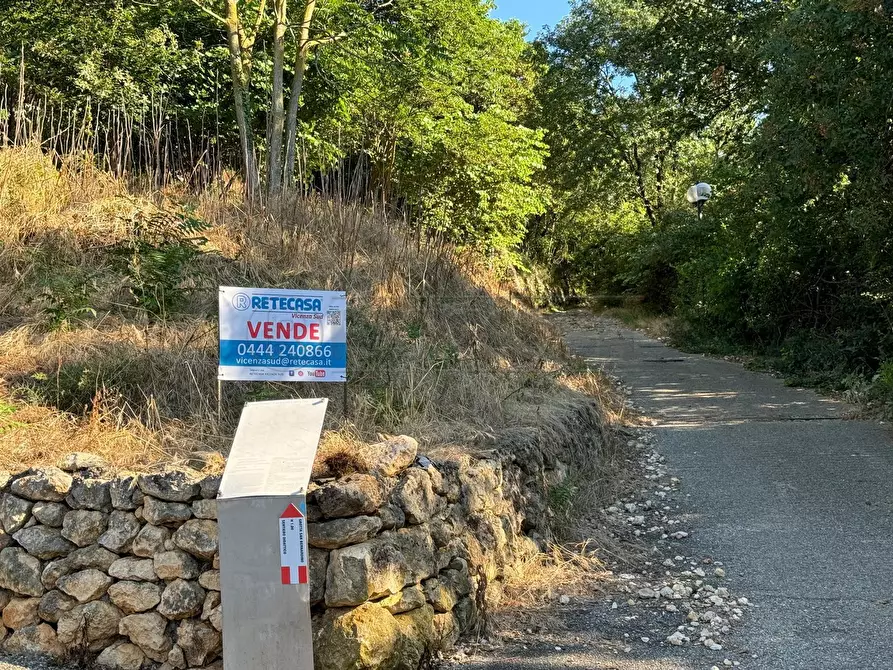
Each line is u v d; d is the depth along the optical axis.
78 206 7.32
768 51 9.70
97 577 3.67
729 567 5.02
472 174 15.28
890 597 4.48
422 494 3.95
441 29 14.22
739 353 15.62
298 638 3.25
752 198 14.89
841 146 9.18
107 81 11.11
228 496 3.27
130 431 4.40
